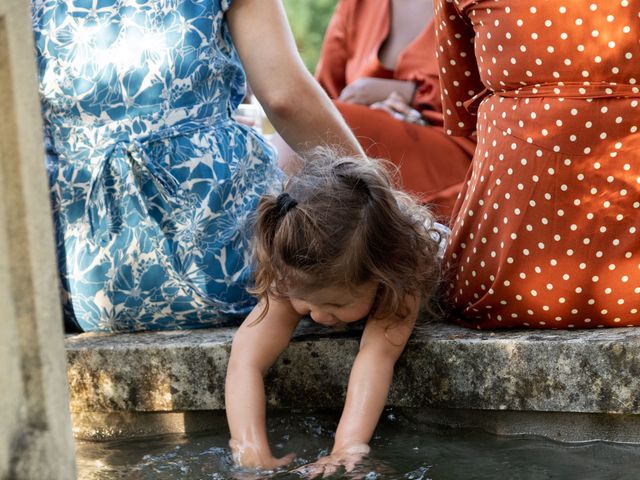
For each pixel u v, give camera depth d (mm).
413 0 4609
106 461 2410
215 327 2795
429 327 2635
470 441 2416
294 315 2527
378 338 2449
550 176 2402
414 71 4418
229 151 2773
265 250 2426
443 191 4098
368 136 4141
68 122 2701
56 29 2654
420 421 2527
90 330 2803
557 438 2412
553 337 2424
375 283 2393
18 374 1456
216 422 2619
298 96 2699
